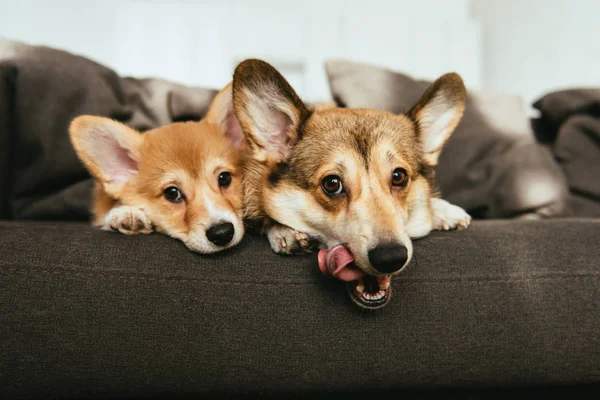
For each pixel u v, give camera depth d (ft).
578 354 1.43
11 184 2.08
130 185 1.89
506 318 1.43
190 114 2.35
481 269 1.48
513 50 3.84
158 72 3.92
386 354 1.40
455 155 2.29
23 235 1.45
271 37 4.00
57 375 1.33
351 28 4.01
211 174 1.85
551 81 3.38
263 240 1.66
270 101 1.69
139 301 1.36
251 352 1.37
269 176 1.70
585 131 2.44
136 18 3.84
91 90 2.12
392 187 1.62
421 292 1.44
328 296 1.43
